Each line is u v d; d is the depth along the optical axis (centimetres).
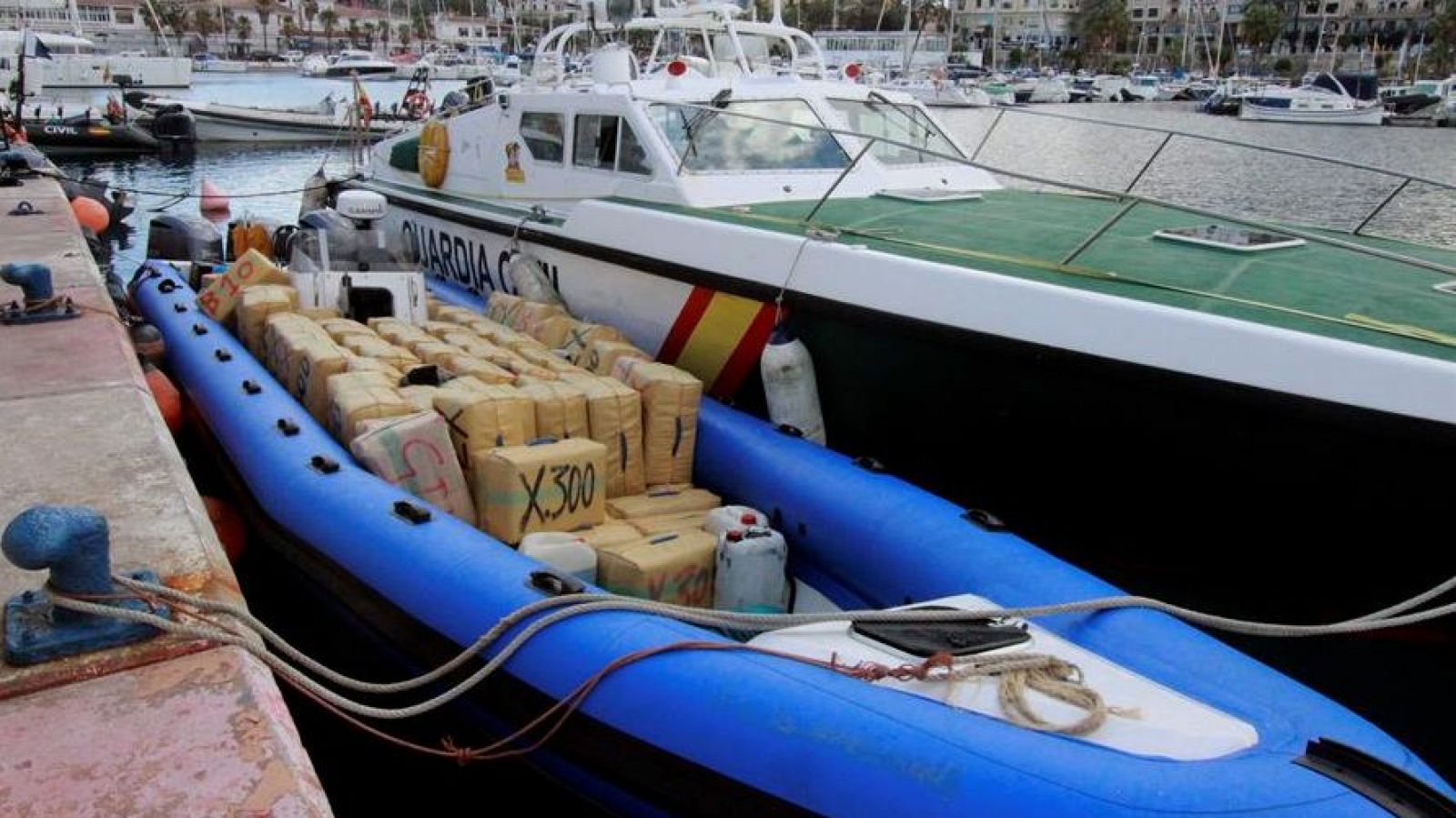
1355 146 3275
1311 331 354
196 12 8662
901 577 387
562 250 626
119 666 233
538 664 314
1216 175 1891
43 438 364
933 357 440
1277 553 377
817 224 521
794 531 438
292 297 610
